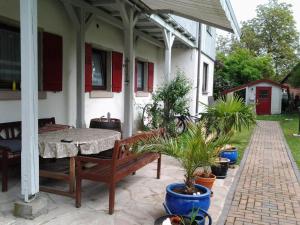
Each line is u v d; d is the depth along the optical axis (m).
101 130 4.94
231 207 4.12
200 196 3.33
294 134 11.55
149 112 9.05
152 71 11.18
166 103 8.66
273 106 20.72
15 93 5.19
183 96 8.98
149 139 3.99
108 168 3.92
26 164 3.36
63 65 6.33
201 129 3.78
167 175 5.26
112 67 8.28
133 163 4.23
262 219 3.80
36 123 3.38
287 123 15.61
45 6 5.71
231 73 23.72
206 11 5.74
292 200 4.48
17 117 5.30
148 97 10.95
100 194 4.25
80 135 4.39
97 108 7.73
